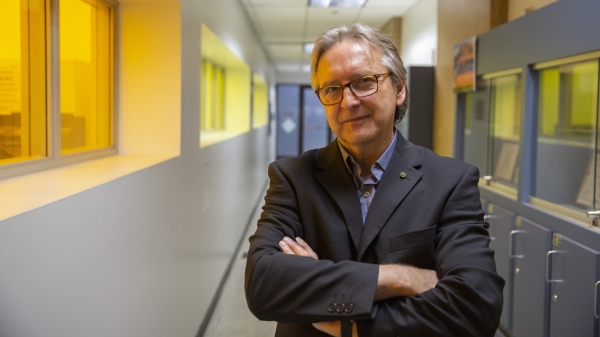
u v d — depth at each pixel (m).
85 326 1.45
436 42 5.23
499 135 3.27
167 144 2.70
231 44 4.87
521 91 2.82
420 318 0.92
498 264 3.11
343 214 1.07
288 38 8.54
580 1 2.17
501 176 3.19
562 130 2.49
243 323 3.56
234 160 5.05
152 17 2.67
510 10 3.63
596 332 2.03
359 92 1.04
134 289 1.92
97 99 2.50
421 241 1.02
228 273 4.66
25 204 1.20
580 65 2.30
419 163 1.10
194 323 3.10
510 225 2.92
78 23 2.25
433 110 5.14
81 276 1.42
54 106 1.98
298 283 0.96
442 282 0.95
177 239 2.63
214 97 6.24
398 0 5.89
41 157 1.93
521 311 2.79
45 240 1.21
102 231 1.58
